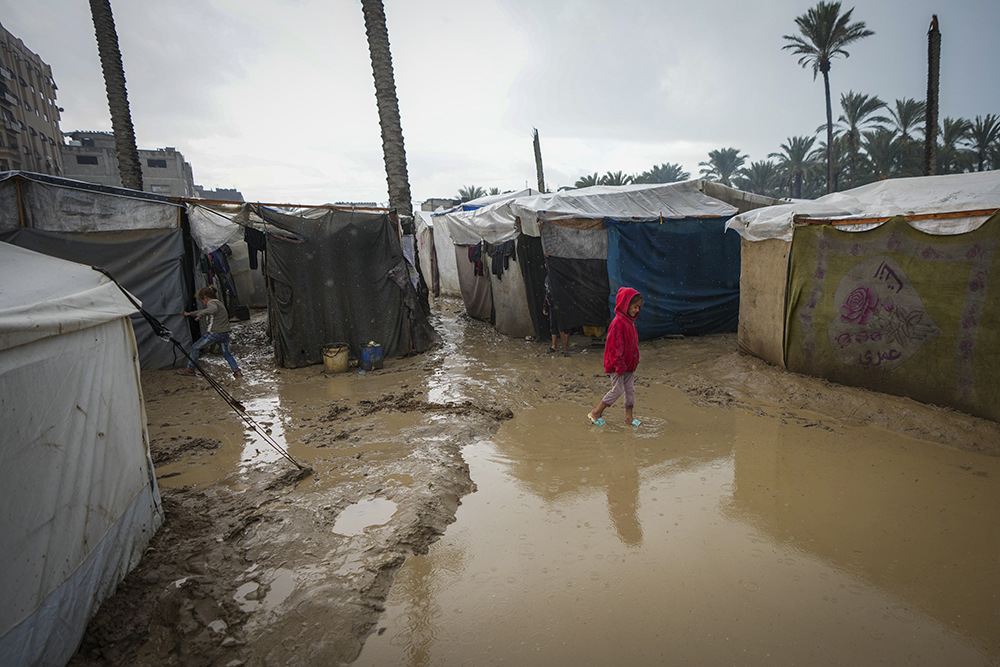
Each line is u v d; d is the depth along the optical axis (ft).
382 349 31.68
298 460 17.31
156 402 24.21
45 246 25.98
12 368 7.65
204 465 17.01
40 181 25.35
